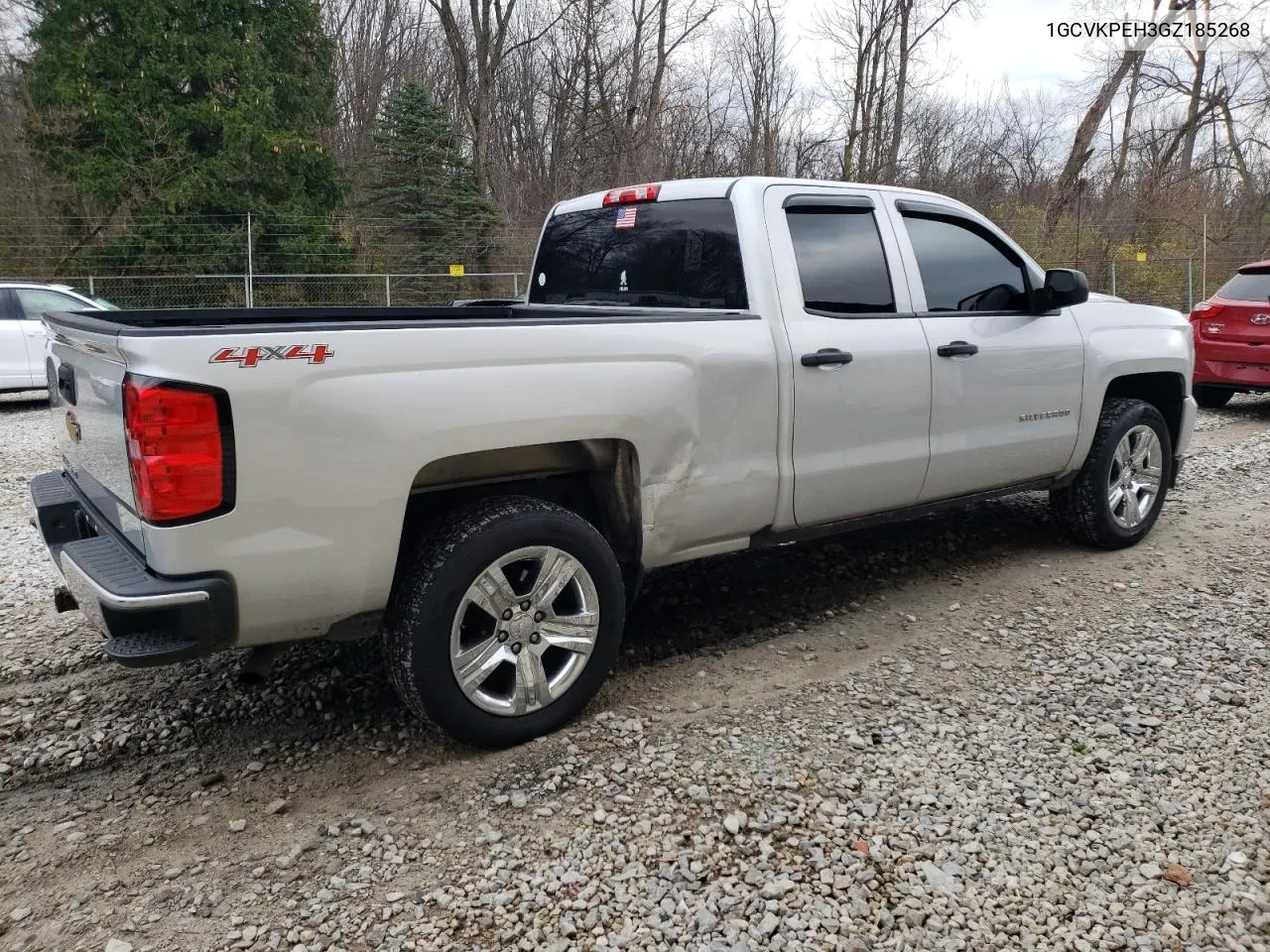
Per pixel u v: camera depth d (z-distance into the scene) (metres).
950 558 5.19
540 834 2.72
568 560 3.19
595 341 3.22
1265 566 4.96
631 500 3.48
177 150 19.81
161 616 2.58
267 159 20.39
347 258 21.17
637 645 4.09
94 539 2.96
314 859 2.63
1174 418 5.61
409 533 3.31
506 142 31.03
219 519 2.59
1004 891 2.49
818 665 3.86
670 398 3.40
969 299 4.54
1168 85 25.25
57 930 2.35
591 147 26.62
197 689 3.64
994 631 4.18
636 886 2.50
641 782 2.97
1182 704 3.48
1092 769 3.06
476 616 3.14
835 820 2.77
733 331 3.61
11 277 19.02
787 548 5.35
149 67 19.84
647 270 4.27
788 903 2.44
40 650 3.94
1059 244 22.16
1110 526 5.16
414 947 2.29
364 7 31.34
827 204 4.07
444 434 2.90
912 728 3.32
